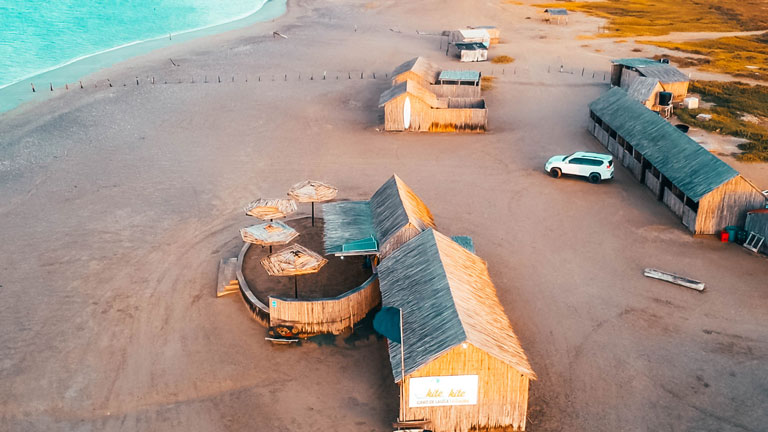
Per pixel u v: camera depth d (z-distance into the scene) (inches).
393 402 1163.9
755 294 1464.1
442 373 1047.6
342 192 1994.3
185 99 2901.1
